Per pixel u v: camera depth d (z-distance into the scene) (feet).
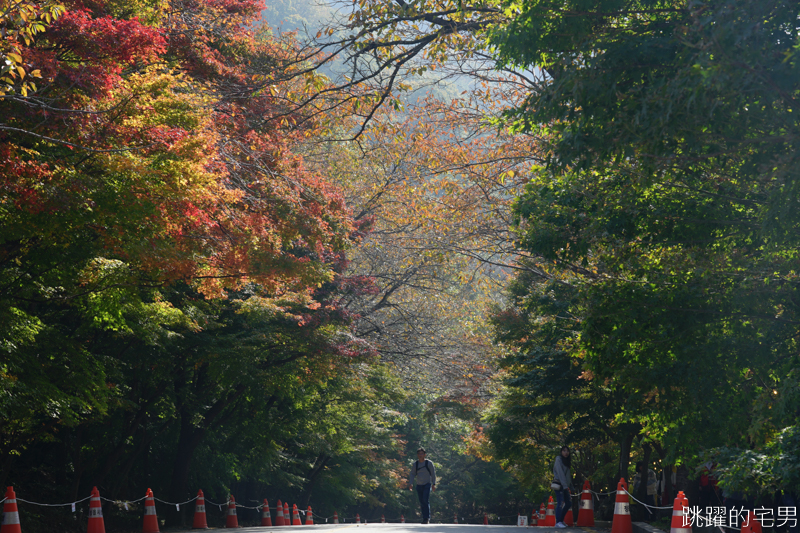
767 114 31.14
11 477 90.63
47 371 57.82
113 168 39.60
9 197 38.37
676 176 39.47
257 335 86.63
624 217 43.80
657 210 43.32
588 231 45.03
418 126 98.58
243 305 83.35
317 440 137.49
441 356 141.69
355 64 61.93
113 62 42.04
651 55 32.22
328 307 95.30
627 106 32.40
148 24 58.34
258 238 59.00
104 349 77.77
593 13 34.35
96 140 40.24
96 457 92.63
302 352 93.56
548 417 101.40
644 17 37.42
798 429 35.99
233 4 82.79
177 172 41.32
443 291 142.72
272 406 118.73
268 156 67.00
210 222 49.34
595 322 45.27
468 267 125.29
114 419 92.63
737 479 37.42
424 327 142.10
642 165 35.40
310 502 186.50
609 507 112.98
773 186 34.91
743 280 40.45
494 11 55.01
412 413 195.31
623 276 47.39
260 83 65.26
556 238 46.52
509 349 116.67
